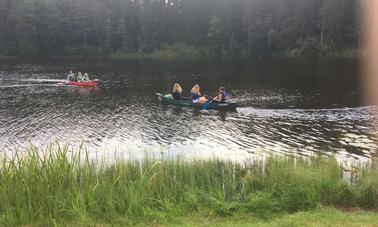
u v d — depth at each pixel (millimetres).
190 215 8656
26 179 8750
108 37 94750
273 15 84312
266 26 83688
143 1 96625
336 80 43531
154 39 93750
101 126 23469
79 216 8188
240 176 10875
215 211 8766
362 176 10547
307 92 35625
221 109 27750
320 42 80062
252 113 26438
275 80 44406
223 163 11578
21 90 38250
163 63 71062
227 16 88438
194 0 94750
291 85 40281
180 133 21719
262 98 32656
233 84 41719
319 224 7879
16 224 8039
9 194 8445
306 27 82875
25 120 25031
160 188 9547
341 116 25062
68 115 26609
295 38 83062
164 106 29578
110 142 20016
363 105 28969
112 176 9859
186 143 19719
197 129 22531
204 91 37406
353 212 8961
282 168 10609
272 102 30750
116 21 96500
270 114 26016
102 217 8414
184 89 38969
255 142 19625
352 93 34750
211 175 10570
